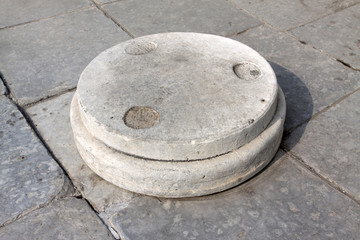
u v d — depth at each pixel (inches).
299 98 43.2
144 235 29.6
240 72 36.3
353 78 46.3
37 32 56.6
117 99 33.1
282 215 30.8
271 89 33.8
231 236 29.4
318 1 64.2
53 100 43.8
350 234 29.3
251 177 33.8
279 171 34.7
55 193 32.8
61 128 39.9
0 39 55.0
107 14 61.4
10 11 62.4
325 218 30.6
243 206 31.6
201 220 30.6
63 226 30.2
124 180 31.5
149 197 32.5
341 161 35.5
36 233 29.8
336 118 40.4
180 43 40.8
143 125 30.5
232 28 57.5
